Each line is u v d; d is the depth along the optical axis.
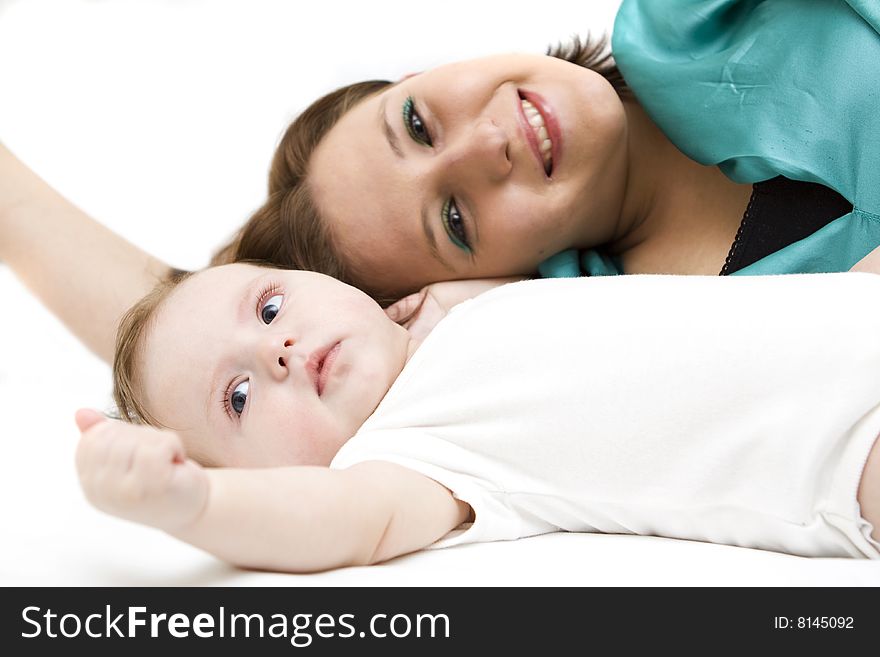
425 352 1.12
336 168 1.45
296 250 1.48
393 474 0.97
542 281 1.15
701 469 0.95
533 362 1.04
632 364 0.99
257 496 0.83
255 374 1.18
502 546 0.96
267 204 1.56
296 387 1.15
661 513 0.97
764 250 1.32
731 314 0.98
